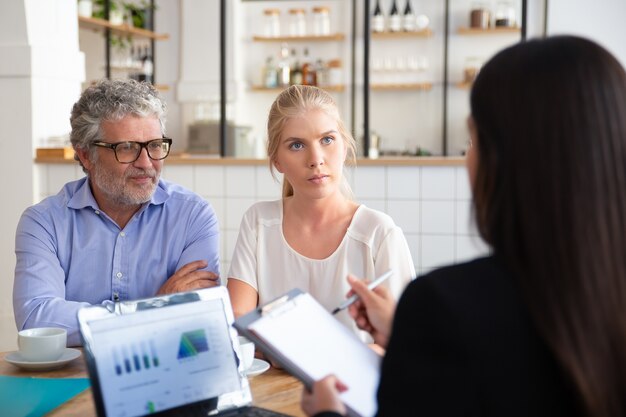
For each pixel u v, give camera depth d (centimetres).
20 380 130
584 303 72
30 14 348
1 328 343
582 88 73
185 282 171
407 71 594
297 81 599
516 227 76
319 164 148
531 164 74
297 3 604
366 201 316
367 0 337
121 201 177
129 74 613
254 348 134
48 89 357
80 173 344
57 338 137
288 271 157
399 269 152
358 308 111
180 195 192
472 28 566
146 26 584
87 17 477
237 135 556
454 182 308
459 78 586
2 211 350
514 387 73
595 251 72
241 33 612
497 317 74
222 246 334
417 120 597
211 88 605
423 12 589
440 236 311
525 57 76
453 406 73
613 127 73
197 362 107
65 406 117
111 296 183
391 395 77
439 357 75
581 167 72
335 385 90
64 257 182
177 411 103
